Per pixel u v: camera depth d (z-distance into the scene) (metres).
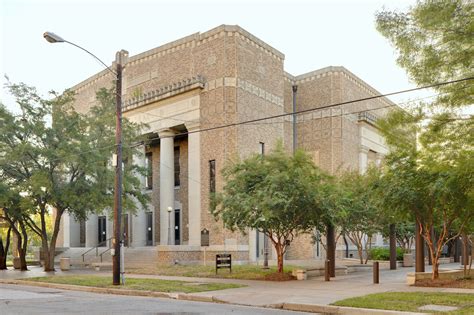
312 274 22.52
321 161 39.28
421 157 16.39
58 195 28.92
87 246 43.50
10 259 61.72
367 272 26.23
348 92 40.72
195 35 35.03
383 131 16.47
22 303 13.78
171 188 35.94
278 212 19.45
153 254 33.47
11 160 28.17
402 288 16.69
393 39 15.12
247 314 11.77
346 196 24.25
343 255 39.16
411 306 12.29
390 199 18.33
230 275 22.44
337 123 39.16
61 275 24.58
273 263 30.69
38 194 28.19
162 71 37.34
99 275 24.06
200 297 15.22
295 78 41.88
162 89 35.97
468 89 14.32
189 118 34.28
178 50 36.25
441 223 23.05
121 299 15.12
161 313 11.74
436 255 18.42
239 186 21.30
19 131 28.86
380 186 18.75
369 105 44.78
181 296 15.78
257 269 24.72
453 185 16.34
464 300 13.07
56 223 31.00
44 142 29.30
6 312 11.74
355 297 14.05
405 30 14.95
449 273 19.73
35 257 43.19
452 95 14.65
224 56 32.78
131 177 31.50
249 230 31.45
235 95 32.22
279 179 19.61
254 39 34.44
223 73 32.62
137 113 38.12
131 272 25.89
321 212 20.66
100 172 29.28
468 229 19.69
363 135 42.44
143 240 38.81
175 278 21.72
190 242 33.12
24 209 28.36
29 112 29.00
